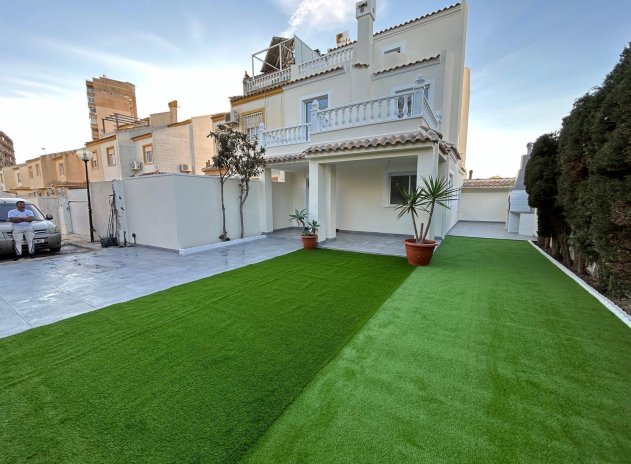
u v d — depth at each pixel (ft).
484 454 5.56
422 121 23.76
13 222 24.84
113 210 31.71
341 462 5.40
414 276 18.28
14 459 5.57
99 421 6.51
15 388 7.70
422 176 22.88
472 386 7.65
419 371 8.35
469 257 24.03
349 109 27.27
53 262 23.26
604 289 15.37
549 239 27.35
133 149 65.82
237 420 6.49
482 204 55.01
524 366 8.55
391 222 35.14
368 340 10.21
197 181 27.84
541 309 12.89
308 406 6.92
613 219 11.65
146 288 16.31
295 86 39.99
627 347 9.60
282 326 11.37
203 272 19.75
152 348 9.75
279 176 45.19
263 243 31.58
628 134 11.17
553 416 6.54
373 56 36.35
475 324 11.44
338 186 38.70
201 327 11.32
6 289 16.29
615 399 7.07
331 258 23.68
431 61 31.68
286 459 5.46
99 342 10.18
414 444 5.81
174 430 6.22
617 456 5.48
